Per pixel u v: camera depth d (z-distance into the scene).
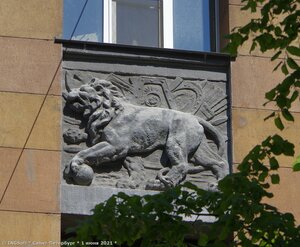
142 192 22.31
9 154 22.16
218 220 18.56
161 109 22.89
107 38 23.72
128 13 23.95
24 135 22.31
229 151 22.91
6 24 22.88
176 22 24.09
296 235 18.17
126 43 23.80
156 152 22.73
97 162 22.39
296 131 23.14
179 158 22.66
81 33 23.64
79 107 22.59
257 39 19.36
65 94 22.69
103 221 18.62
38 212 21.91
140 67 23.05
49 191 22.08
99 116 22.58
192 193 19.11
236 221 18.42
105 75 22.91
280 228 18.23
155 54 23.11
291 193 22.72
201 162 22.77
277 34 19.33
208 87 23.19
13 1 23.02
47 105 22.53
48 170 22.17
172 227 18.64
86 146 22.52
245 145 22.94
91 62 22.94
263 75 23.36
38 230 21.83
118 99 22.81
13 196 21.94
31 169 22.12
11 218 21.80
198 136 22.86
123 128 22.64
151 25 24.02
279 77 23.38
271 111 23.17
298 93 19.30
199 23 24.16
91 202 22.12
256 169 19.05
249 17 23.80
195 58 23.25
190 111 23.03
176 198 18.83
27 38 22.86
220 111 23.11
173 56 23.17
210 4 24.28
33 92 22.58
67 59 22.89
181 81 23.14
